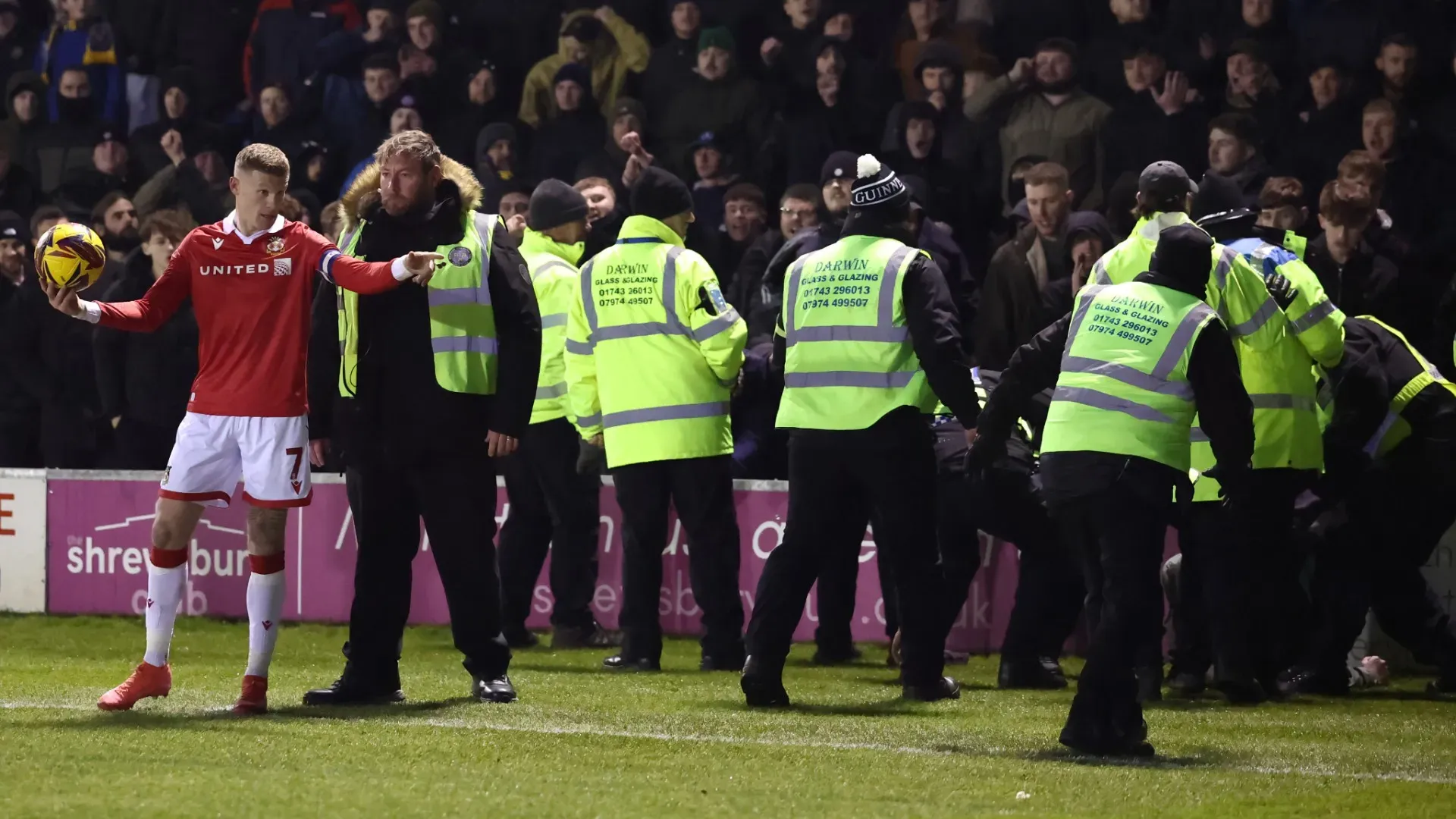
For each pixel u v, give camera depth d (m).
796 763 20.05
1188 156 42.00
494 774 18.80
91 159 51.59
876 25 48.69
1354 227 36.34
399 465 23.78
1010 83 43.53
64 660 30.98
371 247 23.75
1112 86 44.06
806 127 44.75
